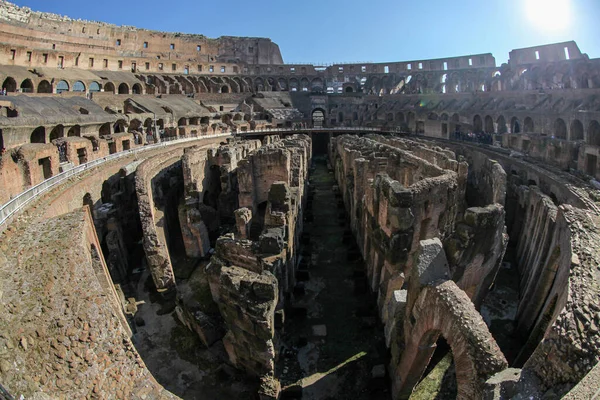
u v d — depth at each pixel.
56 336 9.88
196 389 15.39
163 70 97.50
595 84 55.41
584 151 30.12
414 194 16.55
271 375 14.80
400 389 14.46
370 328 19.44
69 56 77.38
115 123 53.38
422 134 73.81
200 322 17.48
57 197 19.53
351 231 31.61
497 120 60.81
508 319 19.88
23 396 8.22
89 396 9.39
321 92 104.88
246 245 17.45
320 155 83.38
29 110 41.06
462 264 14.21
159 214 27.12
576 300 10.39
